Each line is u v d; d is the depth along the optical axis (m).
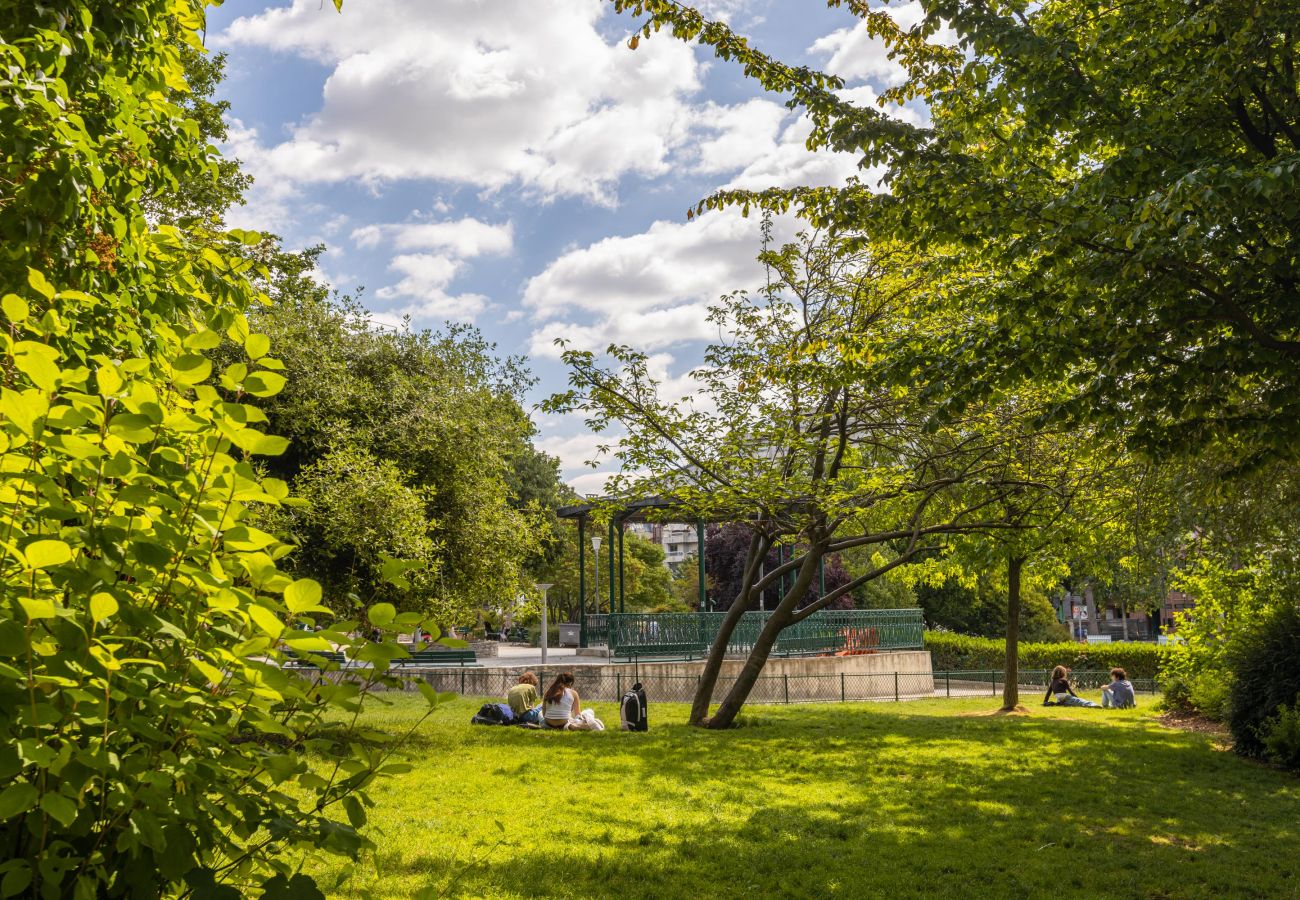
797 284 17.47
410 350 17.70
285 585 2.54
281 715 2.87
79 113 4.24
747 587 19.20
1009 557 19.38
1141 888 7.87
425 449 16.02
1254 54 7.97
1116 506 15.73
